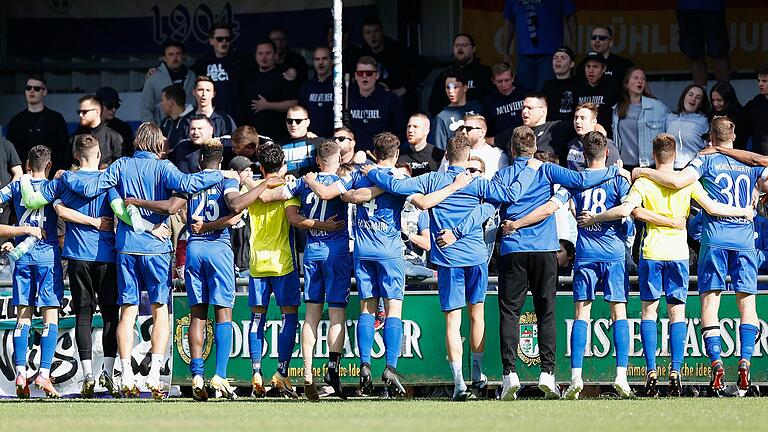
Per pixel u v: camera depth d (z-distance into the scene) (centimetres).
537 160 3081
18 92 5184
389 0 4900
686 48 4575
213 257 3120
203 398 3123
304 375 3119
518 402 2891
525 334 3247
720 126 3173
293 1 5000
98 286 3256
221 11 5050
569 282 3331
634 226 3306
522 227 2994
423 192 2995
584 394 3272
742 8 4703
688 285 3372
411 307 3281
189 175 3133
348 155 3681
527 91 4166
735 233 3141
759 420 2295
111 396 3359
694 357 3234
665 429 2102
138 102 5066
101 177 3184
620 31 4809
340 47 3794
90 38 5172
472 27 4872
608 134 4091
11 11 5184
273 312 3338
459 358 3011
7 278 3619
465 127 3797
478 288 3033
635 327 3247
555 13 4472
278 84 4444
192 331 3144
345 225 3116
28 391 3319
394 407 2711
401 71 4566
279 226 3188
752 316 3147
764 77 3938
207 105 4172
